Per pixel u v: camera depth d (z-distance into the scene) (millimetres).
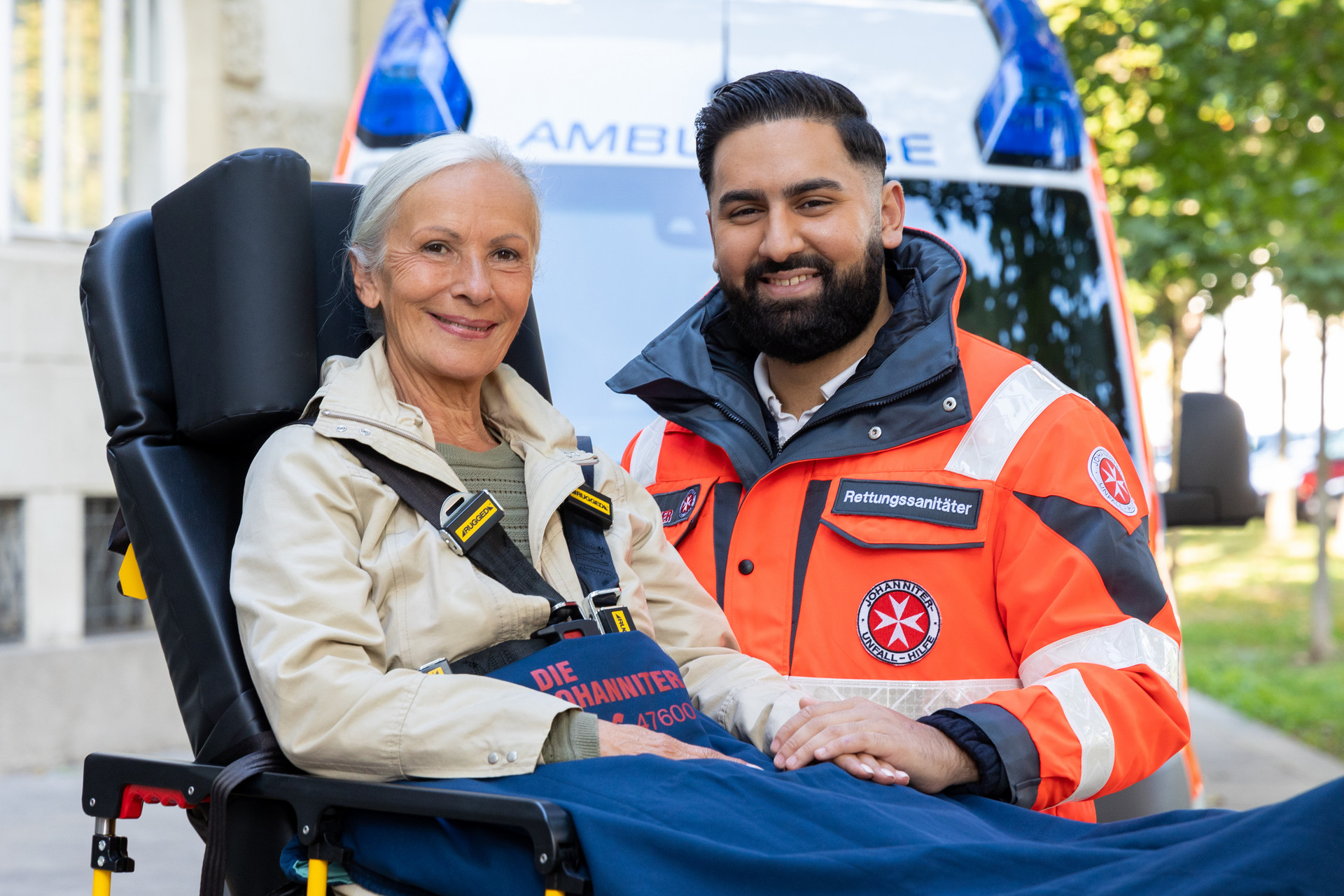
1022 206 3680
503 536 2285
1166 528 3686
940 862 1810
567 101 3596
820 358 2754
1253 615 14250
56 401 7125
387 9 8547
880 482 2598
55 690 7031
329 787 1991
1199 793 3061
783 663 2602
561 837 1828
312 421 2299
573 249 3514
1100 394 3600
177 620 2238
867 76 3707
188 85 7699
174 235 2344
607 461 2656
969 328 3584
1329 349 12602
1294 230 9031
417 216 2342
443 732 2016
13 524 7070
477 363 2377
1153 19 7062
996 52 3764
